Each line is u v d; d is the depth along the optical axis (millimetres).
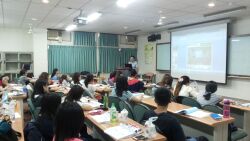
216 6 5164
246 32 6129
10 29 8734
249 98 6062
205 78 7211
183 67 8094
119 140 1849
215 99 3543
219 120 2523
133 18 6648
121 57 10633
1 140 1643
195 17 6449
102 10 5629
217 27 6742
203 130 2797
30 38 9078
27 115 4258
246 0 4645
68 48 9477
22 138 1819
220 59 6688
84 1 4816
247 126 3594
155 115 2074
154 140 1826
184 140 1938
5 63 8477
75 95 2760
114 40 10438
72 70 9562
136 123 2314
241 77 6188
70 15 6277
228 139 2623
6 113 2506
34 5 5199
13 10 5715
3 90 5000
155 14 6074
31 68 8797
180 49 8211
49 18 6766
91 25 7992
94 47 10000
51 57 9188
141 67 10844
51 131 1769
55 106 1797
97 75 9109
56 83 6535
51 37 9211
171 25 7898
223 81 6617
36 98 3053
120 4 5031
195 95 3973
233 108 3830
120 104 3133
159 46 9539
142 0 4699
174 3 4906
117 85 3480
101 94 4965
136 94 3885
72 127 1230
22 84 6293
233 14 5926
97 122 2340
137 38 11008
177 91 4219
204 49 7215
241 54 6172
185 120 2893
